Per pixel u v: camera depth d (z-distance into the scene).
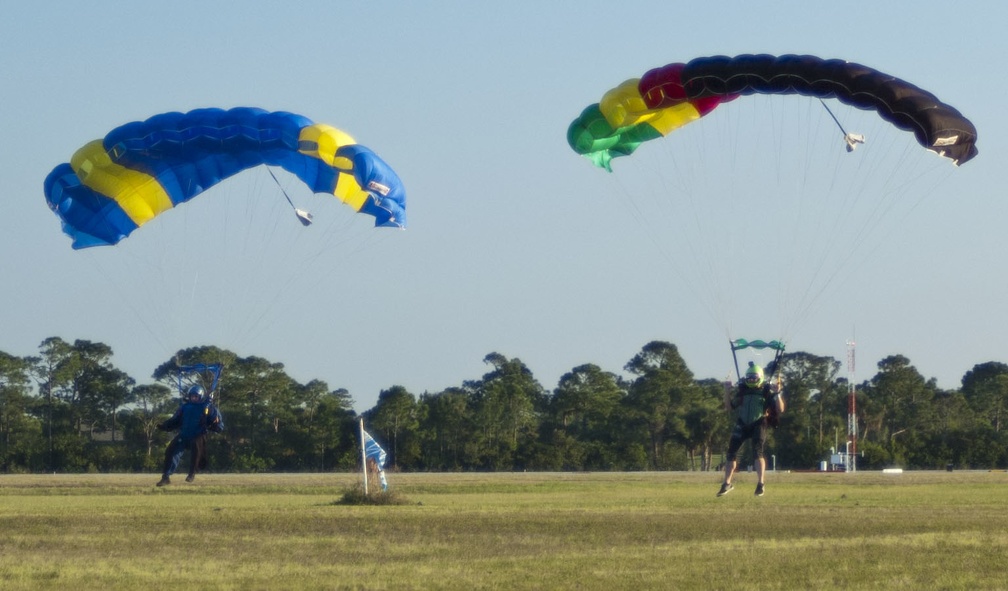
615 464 152.88
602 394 168.00
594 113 41.19
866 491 69.12
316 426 145.62
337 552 31.47
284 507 47.84
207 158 46.16
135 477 98.44
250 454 142.50
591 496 61.91
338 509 46.22
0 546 32.50
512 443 156.25
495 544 33.47
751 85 38.00
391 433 150.62
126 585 25.64
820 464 137.88
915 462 148.25
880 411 175.12
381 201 43.53
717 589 25.03
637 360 165.75
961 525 39.78
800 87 37.31
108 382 157.88
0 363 152.50
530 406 167.12
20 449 141.12
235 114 43.81
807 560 29.70
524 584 25.77
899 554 30.97
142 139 44.03
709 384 186.12
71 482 82.06
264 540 34.22
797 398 167.88
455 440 153.25
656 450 162.00
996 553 31.27
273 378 150.50
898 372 178.25
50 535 35.25
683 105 41.91
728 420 156.50
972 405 188.12
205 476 100.00
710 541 34.25
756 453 35.84
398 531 36.91
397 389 152.12
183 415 44.25
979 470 138.88
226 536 35.28
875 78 35.88
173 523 39.03
